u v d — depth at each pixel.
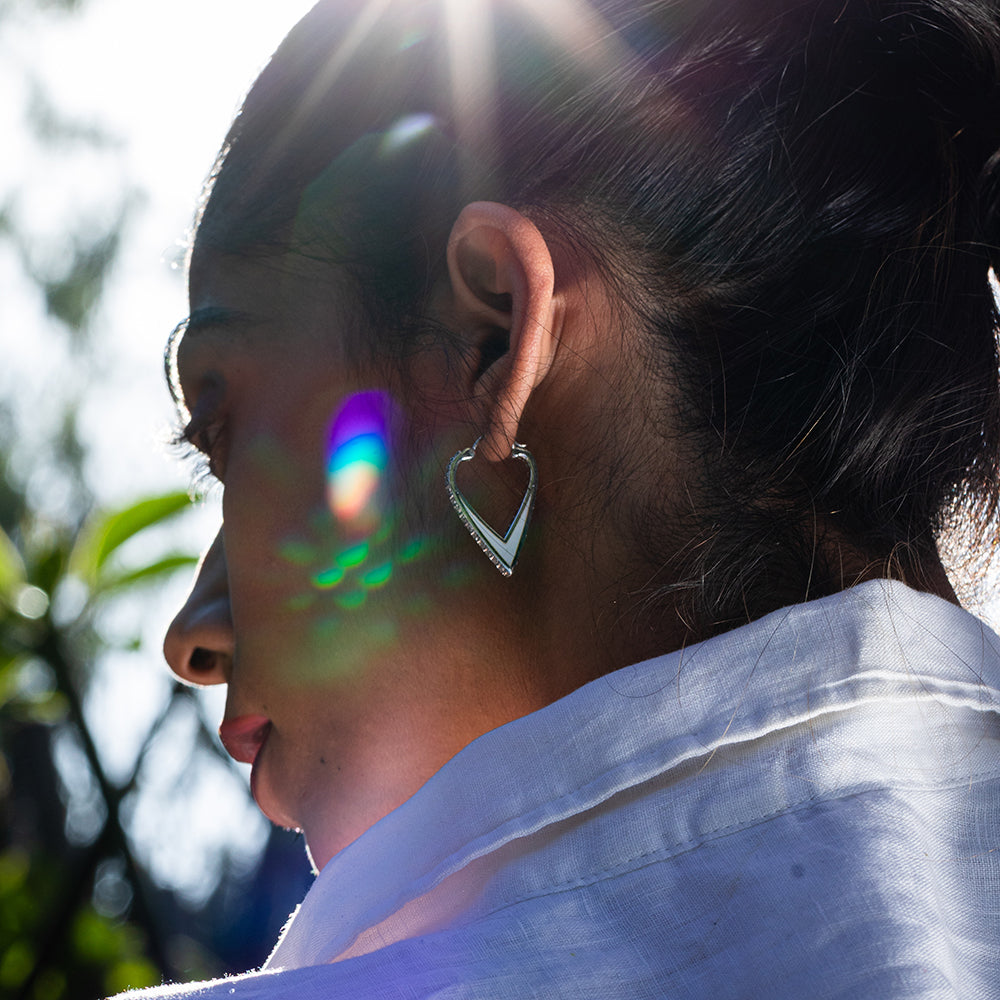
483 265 0.77
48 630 2.60
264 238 0.87
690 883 0.65
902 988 0.58
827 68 0.79
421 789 0.74
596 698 0.70
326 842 0.88
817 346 0.77
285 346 0.86
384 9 0.86
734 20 0.79
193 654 0.96
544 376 0.77
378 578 0.82
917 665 0.70
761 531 0.76
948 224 0.81
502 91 0.80
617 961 0.63
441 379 0.80
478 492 0.79
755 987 0.61
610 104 0.78
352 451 0.83
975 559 0.91
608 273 0.77
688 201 0.77
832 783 0.67
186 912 5.96
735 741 0.68
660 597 0.76
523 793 0.69
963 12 0.81
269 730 0.90
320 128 0.87
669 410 0.77
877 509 0.77
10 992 2.51
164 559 2.67
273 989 0.64
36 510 5.83
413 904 0.72
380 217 0.83
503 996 0.62
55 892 2.93
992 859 0.67
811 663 0.69
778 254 0.77
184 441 0.97
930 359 0.80
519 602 0.79
